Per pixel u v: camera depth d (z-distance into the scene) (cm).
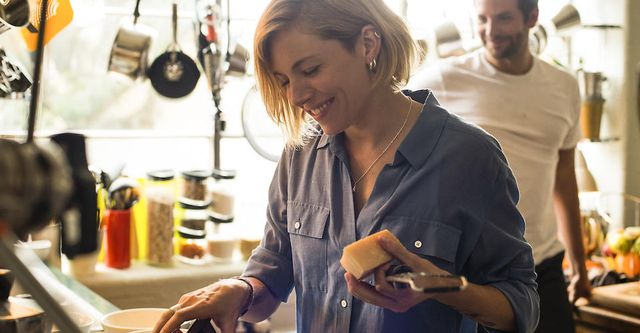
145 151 331
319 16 141
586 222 328
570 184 288
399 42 150
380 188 153
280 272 171
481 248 150
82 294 198
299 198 165
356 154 159
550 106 269
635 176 373
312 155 165
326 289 158
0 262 75
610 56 374
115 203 290
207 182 306
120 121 329
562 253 269
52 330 140
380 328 148
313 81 142
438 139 152
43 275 187
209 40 269
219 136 299
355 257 127
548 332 260
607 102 376
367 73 148
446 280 114
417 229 149
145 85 329
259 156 343
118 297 276
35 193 75
